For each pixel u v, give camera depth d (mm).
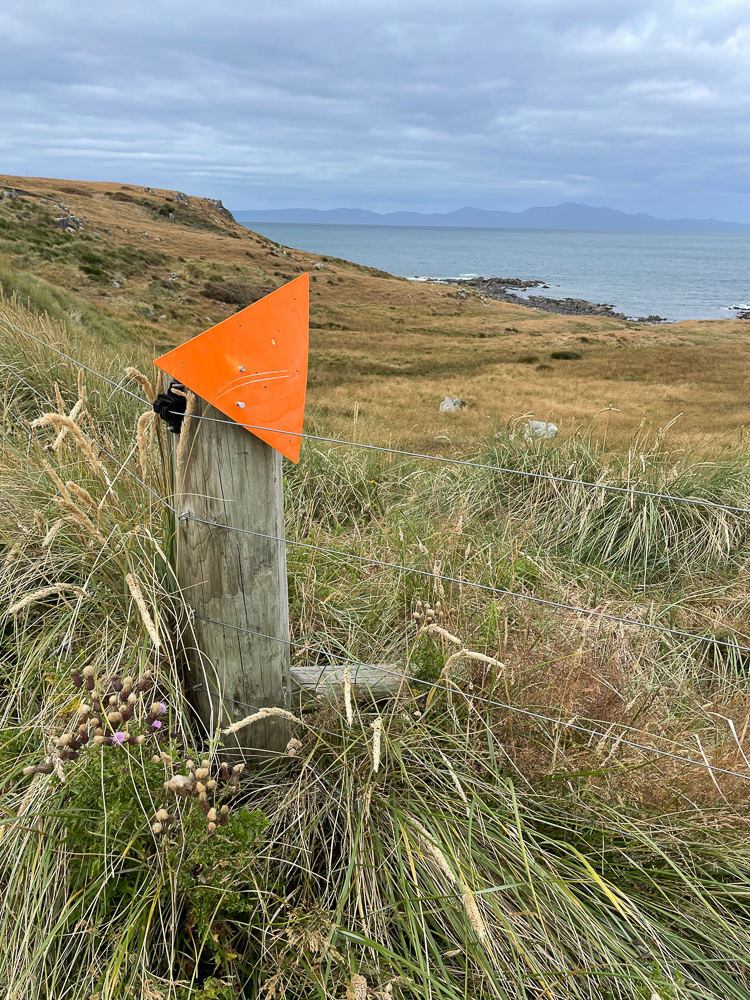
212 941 1406
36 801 1531
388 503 4457
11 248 40688
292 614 2494
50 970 1427
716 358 40625
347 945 1416
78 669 1836
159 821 1350
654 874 1751
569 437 5414
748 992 1556
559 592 3213
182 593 1759
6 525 2303
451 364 38000
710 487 4516
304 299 1543
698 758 2006
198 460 1621
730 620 3260
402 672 2059
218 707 1829
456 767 1884
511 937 1438
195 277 49500
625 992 1511
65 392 4047
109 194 78562
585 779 1867
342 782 1785
